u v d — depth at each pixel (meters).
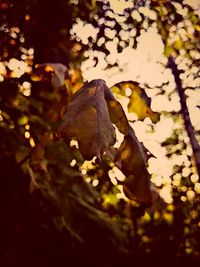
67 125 0.73
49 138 0.84
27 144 2.46
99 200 4.02
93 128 0.73
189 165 5.89
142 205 0.79
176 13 4.11
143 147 0.85
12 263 3.09
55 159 2.74
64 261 3.59
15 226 3.08
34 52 2.36
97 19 4.09
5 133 2.43
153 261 5.73
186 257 5.91
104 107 0.77
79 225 3.74
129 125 0.81
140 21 4.25
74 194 3.67
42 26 2.81
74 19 3.72
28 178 2.67
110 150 0.81
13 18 2.90
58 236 3.44
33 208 3.09
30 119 2.36
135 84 0.88
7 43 2.86
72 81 0.89
